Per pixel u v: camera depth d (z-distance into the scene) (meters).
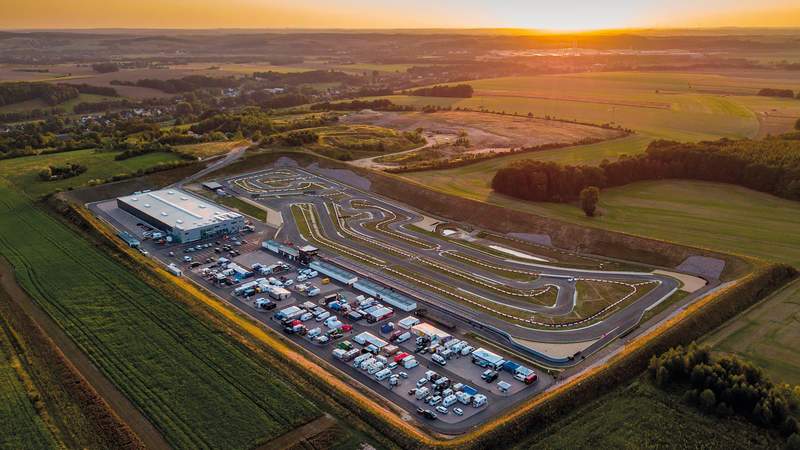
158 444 69.56
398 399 81.38
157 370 84.06
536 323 101.81
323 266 124.00
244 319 103.06
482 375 86.50
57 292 108.38
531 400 79.25
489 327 100.44
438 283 118.38
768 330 95.00
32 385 79.88
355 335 99.00
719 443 70.12
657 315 102.81
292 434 71.31
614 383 82.00
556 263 128.12
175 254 132.62
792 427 70.88
